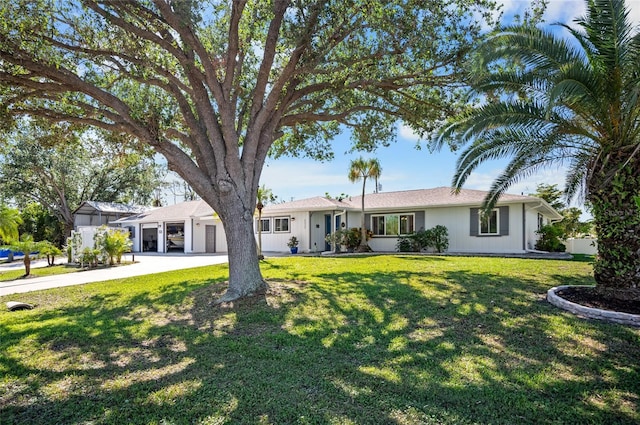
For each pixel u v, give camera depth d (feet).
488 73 23.71
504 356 13.87
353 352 14.66
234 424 9.66
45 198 104.27
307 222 70.95
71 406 10.89
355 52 25.70
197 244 85.97
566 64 20.86
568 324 17.24
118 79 28.35
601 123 21.67
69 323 20.35
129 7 21.66
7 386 12.37
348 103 31.94
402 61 26.32
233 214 24.56
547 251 59.11
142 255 78.38
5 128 25.72
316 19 21.81
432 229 59.82
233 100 27.35
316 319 19.19
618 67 19.93
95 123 24.91
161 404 10.82
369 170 64.95
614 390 11.21
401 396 10.97
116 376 13.04
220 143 24.45
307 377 12.44
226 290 26.17
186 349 15.60
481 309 19.88
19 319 21.76
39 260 74.64
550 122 22.93
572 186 30.63
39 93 25.04
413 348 14.87
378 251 66.49
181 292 27.89
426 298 22.62
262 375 12.69
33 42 21.43
